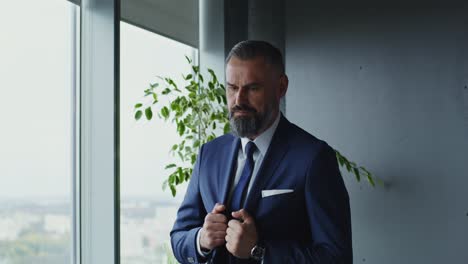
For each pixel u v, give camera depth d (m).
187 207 1.87
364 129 3.37
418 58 3.24
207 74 3.58
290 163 1.65
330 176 1.64
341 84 3.45
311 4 3.56
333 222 1.59
